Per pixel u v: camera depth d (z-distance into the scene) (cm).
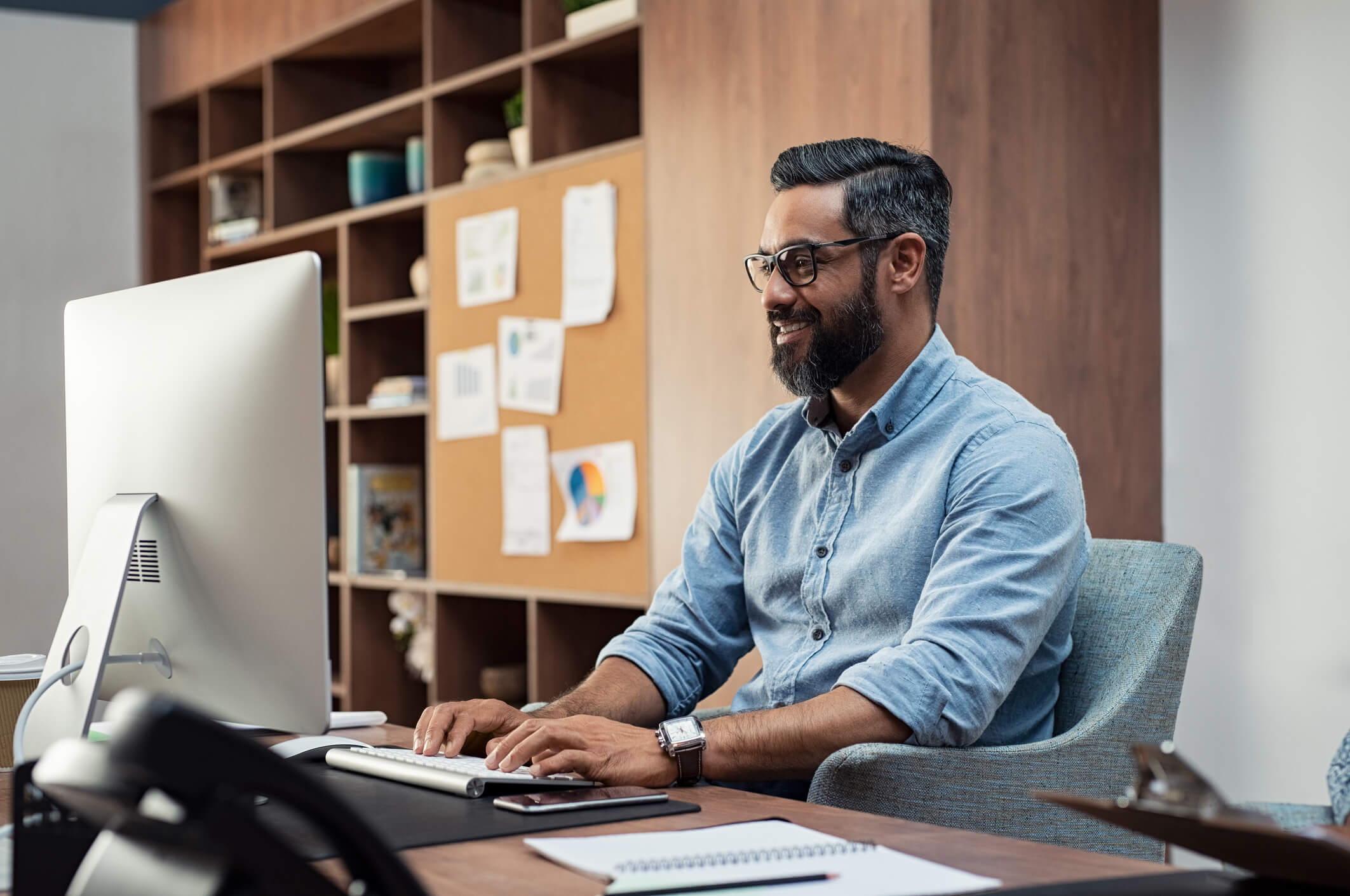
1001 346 254
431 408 370
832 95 265
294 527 122
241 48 452
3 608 469
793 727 137
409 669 415
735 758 135
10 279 478
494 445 348
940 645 141
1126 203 276
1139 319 278
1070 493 153
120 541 131
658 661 176
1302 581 257
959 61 251
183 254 504
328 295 467
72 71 491
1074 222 267
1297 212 259
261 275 126
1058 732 163
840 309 163
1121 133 276
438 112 374
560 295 328
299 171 446
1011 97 258
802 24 272
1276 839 69
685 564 187
